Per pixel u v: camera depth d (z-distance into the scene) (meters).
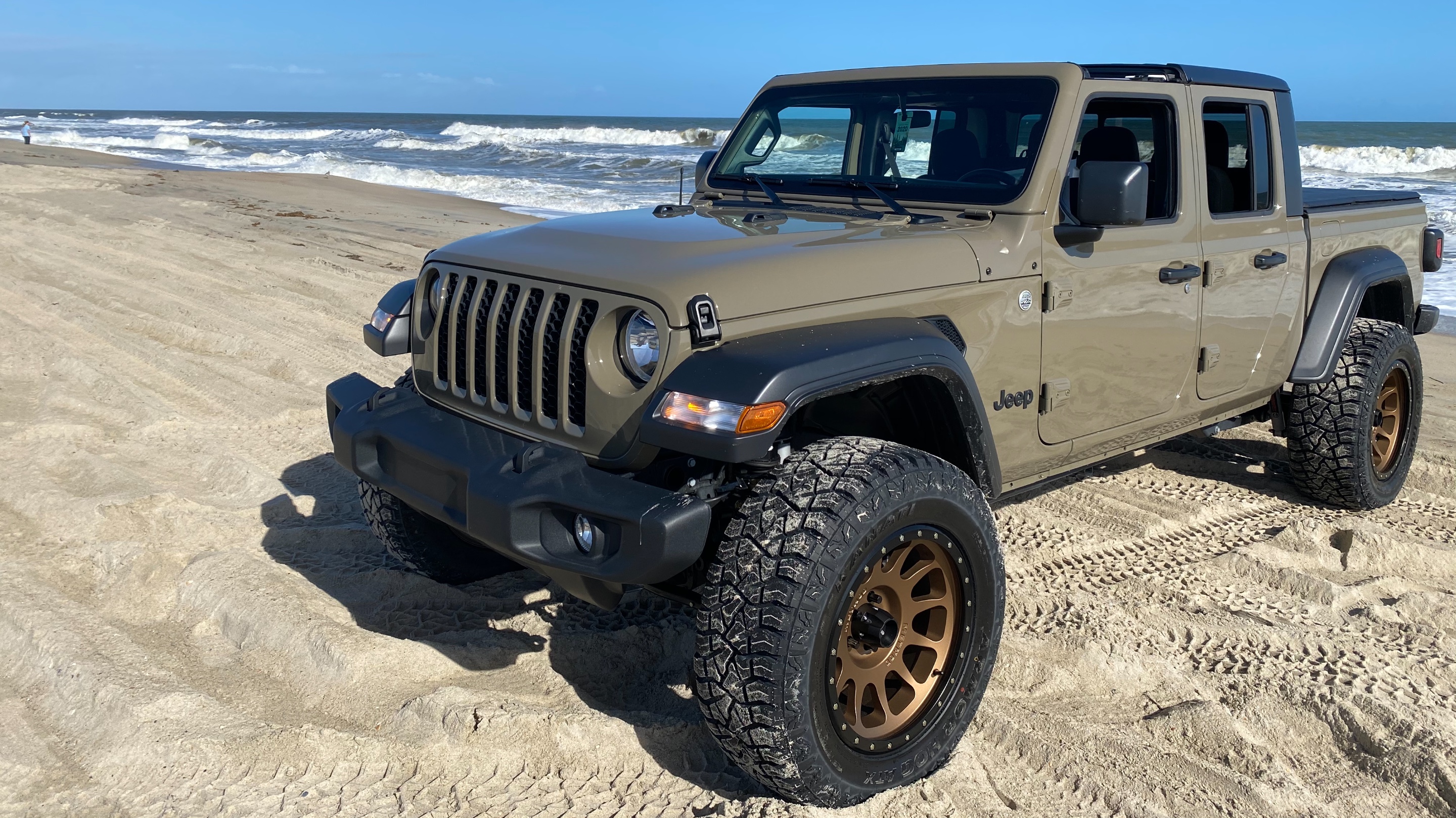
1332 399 4.52
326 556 3.98
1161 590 3.85
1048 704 3.15
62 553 3.89
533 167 34.53
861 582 2.44
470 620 3.53
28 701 2.96
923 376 2.78
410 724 2.84
